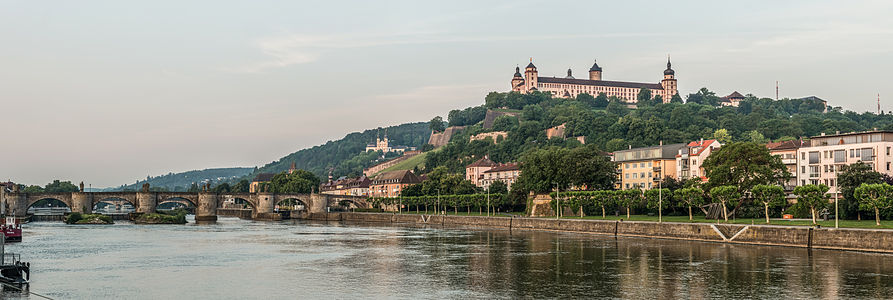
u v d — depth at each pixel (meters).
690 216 184.00
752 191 163.75
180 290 104.31
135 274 119.94
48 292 102.62
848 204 164.75
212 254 150.75
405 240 185.50
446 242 177.00
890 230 127.06
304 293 101.38
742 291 98.00
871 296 93.06
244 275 118.50
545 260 133.38
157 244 175.00
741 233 153.38
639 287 102.56
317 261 137.12
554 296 97.00
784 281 103.81
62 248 162.38
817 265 117.06
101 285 108.56
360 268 126.25
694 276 110.44
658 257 133.75
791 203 191.50
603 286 103.94
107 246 168.50
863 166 176.25
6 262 118.25
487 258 138.62
